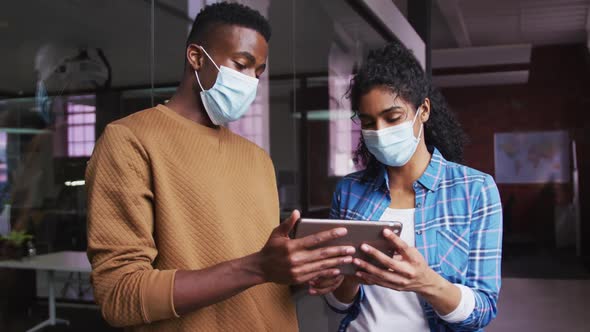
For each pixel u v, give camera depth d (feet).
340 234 3.23
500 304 17.70
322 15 11.57
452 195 4.37
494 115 34.65
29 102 5.96
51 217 6.23
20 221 6.03
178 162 3.77
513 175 34.22
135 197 3.55
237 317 3.85
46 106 6.08
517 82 34.04
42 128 6.08
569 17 26.76
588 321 15.38
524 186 33.99
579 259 28.27
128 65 6.55
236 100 3.97
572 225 32.01
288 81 11.80
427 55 15.47
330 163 13.25
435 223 4.34
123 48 6.52
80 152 6.31
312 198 12.84
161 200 3.65
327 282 4.07
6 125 5.85
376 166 4.75
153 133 3.77
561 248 32.12
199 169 3.83
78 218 6.39
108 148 3.60
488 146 34.73
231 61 3.92
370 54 4.46
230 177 4.05
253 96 4.09
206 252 3.75
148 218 3.62
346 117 13.50
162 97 6.81
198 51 4.02
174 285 3.32
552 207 33.40
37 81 6.01
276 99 11.53
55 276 6.32
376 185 4.69
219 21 3.93
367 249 3.46
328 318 8.25
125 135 3.63
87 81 6.33
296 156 12.25
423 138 4.63
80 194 6.34
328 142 13.23
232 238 3.86
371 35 12.23
